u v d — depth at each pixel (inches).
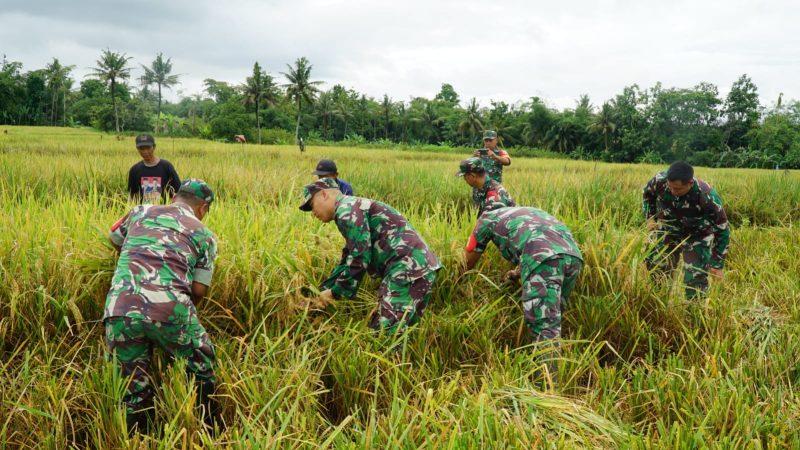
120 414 102.7
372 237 145.6
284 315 145.8
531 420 101.4
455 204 396.8
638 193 425.7
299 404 114.9
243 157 733.9
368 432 96.7
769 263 224.2
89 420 112.0
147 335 112.3
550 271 144.6
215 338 142.9
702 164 3464.6
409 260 143.2
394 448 90.4
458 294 172.2
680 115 3555.6
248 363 125.3
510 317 163.2
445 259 172.2
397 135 4758.9
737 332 145.5
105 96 5054.1
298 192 373.4
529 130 3875.5
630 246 170.4
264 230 179.6
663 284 165.8
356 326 140.1
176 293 114.9
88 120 4613.7
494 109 4220.0
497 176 318.0
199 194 137.7
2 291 135.6
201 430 104.7
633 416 122.7
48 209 182.9
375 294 163.9
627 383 132.6
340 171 520.1
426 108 4576.8
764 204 440.1
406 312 135.6
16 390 112.4
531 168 864.9
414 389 119.9
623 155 3567.9
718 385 123.1
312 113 4409.5
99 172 408.2
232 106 3380.9
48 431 104.4
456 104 6077.8
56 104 4598.9
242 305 144.3
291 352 127.3
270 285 148.8
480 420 95.1
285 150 1234.0
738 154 3366.1
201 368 119.0
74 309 128.7
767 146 3282.5
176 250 119.7
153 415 119.9
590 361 138.2
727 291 193.2
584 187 405.4
